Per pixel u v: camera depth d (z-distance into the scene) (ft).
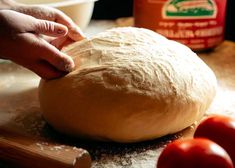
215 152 1.85
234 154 2.00
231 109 2.58
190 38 3.25
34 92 2.75
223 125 2.03
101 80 2.24
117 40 2.47
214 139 2.02
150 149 2.25
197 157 1.84
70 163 1.93
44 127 2.42
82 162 1.98
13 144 2.05
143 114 2.19
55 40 2.71
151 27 3.26
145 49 2.42
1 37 2.29
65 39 2.72
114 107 2.19
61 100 2.27
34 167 1.99
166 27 3.23
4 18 2.28
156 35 2.59
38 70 2.34
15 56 2.33
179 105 2.26
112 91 2.21
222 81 2.91
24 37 2.29
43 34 2.42
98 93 2.21
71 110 2.24
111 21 3.97
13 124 2.44
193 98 2.31
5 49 2.32
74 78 2.29
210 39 3.29
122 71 2.26
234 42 3.58
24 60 2.33
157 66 2.32
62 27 2.42
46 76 2.35
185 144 1.89
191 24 3.22
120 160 2.17
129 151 2.23
